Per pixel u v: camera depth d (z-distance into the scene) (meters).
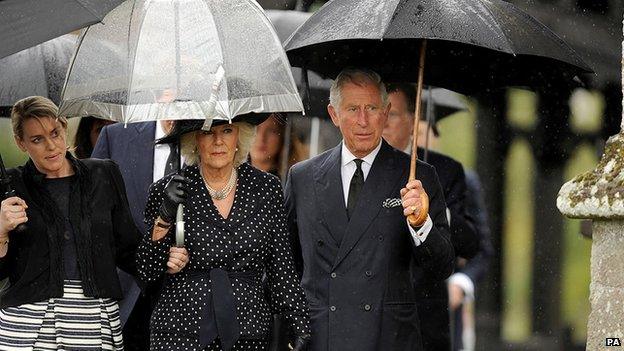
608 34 43.41
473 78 28.22
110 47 23.94
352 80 26.47
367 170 26.83
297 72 33.75
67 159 26.02
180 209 24.44
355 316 26.25
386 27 24.61
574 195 21.11
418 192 25.42
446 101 40.28
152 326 25.02
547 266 52.25
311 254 26.69
